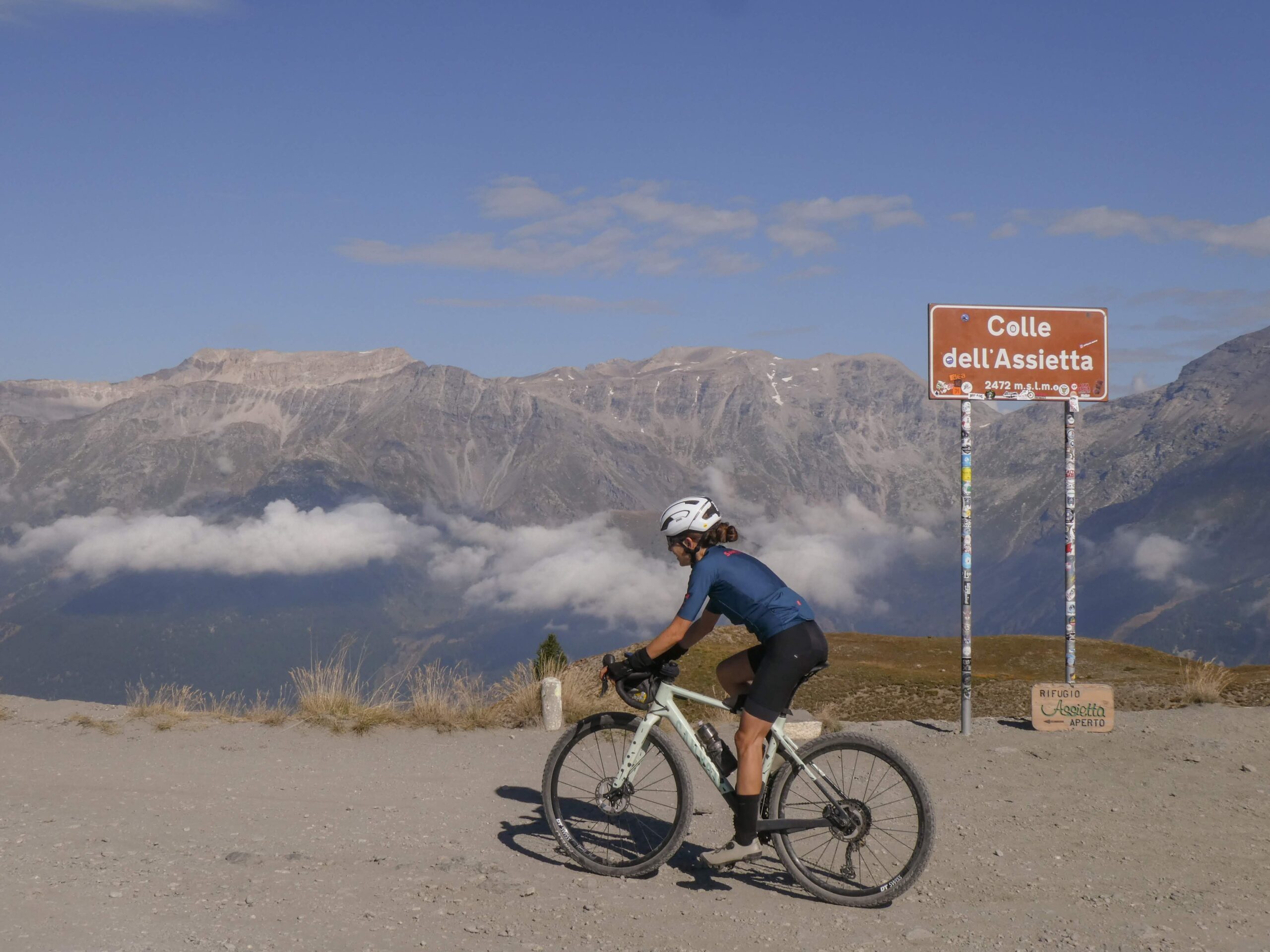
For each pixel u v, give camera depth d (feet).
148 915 14.17
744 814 16.72
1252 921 15.19
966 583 32.53
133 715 31.96
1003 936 14.62
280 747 28.45
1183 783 24.98
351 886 16.06
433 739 29.99
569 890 16.38
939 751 29.37
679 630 16.98
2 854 17.15
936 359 34.22
